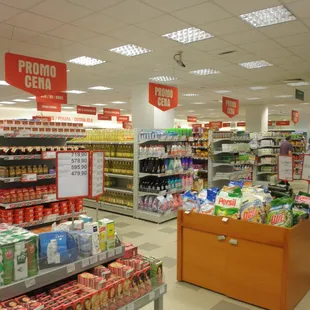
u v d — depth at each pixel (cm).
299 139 1474
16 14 468
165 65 812
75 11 458
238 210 347
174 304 335
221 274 353
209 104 1775
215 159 856
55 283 230
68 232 234
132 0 421
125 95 1387
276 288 315
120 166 750
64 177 249
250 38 593
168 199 685
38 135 459
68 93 1323
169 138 683
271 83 1095
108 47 647
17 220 442
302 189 1212
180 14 473
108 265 244
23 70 504
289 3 435
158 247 512
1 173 447
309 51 683
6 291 184
